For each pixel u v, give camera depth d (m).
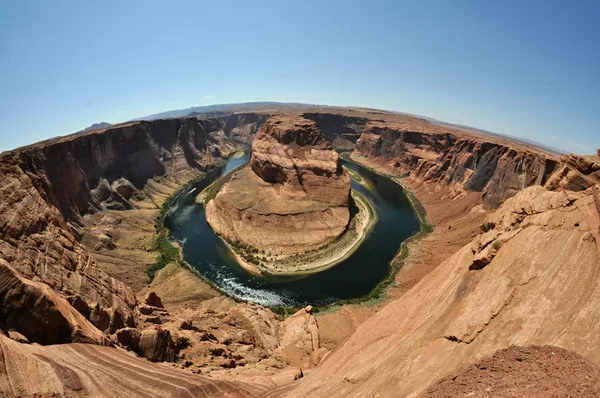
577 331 19.02
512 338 20.41
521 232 27.22
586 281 21.12
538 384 15.06
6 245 31.88
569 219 25.33
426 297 31.66
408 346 25.42
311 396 26.00
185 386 24.92
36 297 25.42
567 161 38.81
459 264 31.58
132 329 31.70
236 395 26.70
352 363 28.86
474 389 16.23
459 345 22.16
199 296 65.81
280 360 43.34
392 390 21.05
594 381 14.57
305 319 55.53
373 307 63.66
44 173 74.25
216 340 42.91
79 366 23.45
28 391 18.75
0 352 19.39
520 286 23.22
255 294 69.06
